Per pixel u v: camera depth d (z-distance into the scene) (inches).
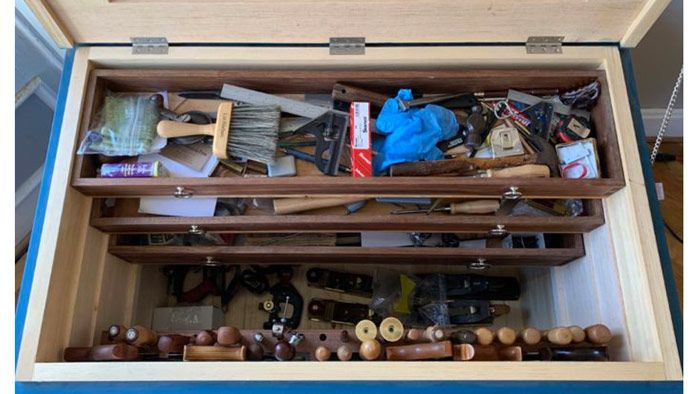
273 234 43.8
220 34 37.2
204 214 38.9
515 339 33.9
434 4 34.1
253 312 49.9
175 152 38.7
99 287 39.7
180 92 41.3
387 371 30.7
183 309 46.8
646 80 59.8
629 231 35.7
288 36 37.5
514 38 37.9
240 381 30.6
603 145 38.7
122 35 37.3
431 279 49.6
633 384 31.2
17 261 51.6
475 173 37.9
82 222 37.9
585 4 34.4
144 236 42.8
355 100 40.2
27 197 52.8
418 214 39.2
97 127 37.5
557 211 40.8
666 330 32.8
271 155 37.0
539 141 38.9
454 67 39.4
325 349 32.2
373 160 38.9
